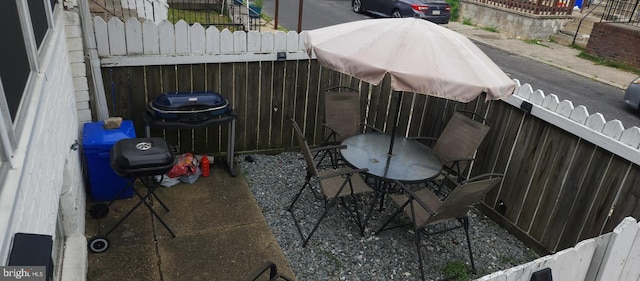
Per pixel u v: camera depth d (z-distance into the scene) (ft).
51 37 9.40
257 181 16.20
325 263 12.39
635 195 11.07
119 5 22.88
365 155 13.92
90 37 13.76
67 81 11.50
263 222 13.84
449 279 12.28
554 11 45.68
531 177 13.87
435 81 10.44
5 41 5.24
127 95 15.14
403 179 12.69
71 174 10.33
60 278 9.33
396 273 12.31
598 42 39.22
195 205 14.34
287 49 16.76
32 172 5.74
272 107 17.57
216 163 17.10
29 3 7.20
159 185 14.30
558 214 13.14
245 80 16.63
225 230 13.28
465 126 15.01
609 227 11.77
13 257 4.42
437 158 14.28
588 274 8.34
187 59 15.37
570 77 33.99
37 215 6.10
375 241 13.53
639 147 10.98
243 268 11.86
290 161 17.93
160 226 13.14
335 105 16.65
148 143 12.26
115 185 13.75
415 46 11.28
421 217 12.32
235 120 17.19
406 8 45.14
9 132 4.98
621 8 45.19
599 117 11.80
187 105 14.37
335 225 14.08
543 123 13.30
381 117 18.93
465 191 10.80
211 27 15.31
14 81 5.55
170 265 11.67
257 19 36.40
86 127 13.66
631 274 8.70
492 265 13.05
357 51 11.49
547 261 7.37
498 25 48.24
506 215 14.87
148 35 14.57
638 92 26.02
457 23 51.55
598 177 11.94
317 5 52.39
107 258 11.64
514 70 34.55
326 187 13.23
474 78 10.68
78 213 11.18
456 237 14.14
